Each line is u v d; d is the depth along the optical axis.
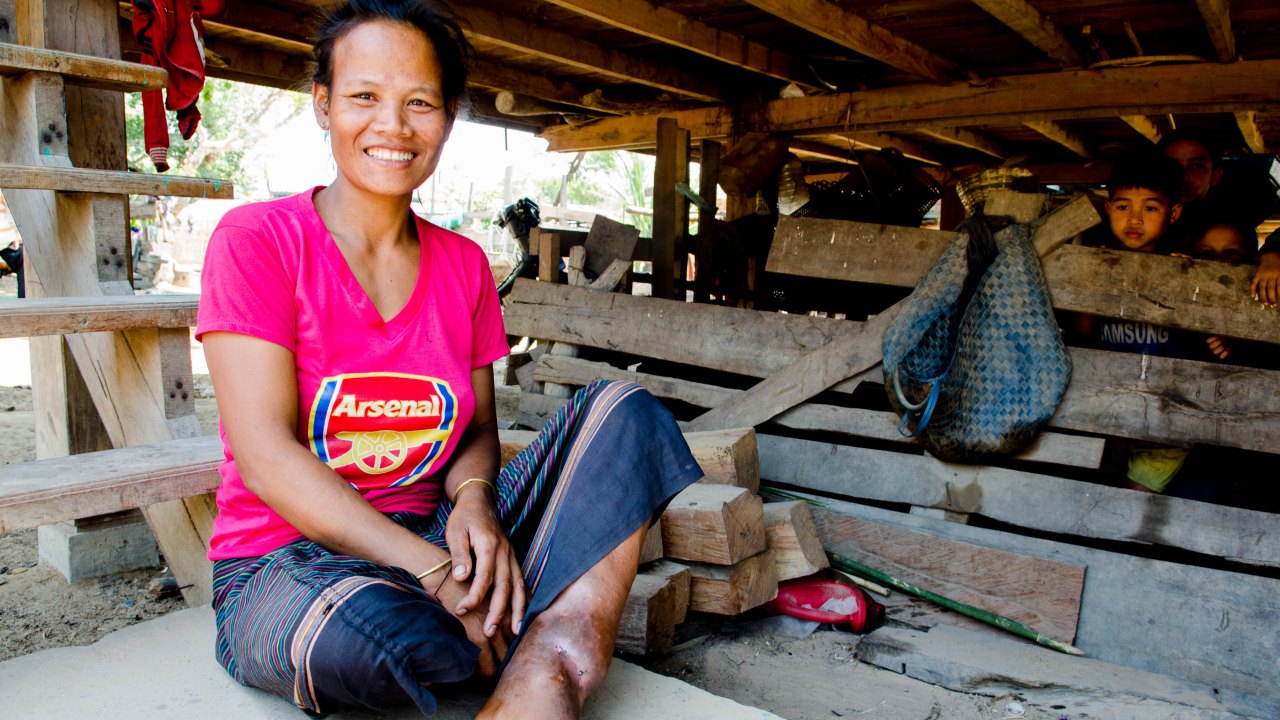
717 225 5.95
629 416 1.61
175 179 2.60
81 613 3.09
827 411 3.68
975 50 5.34
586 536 1.51
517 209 6.01
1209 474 3.18
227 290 1.46
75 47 2.85
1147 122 6.32
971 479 3.32
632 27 4.62
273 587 1.42
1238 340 3.17
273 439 1.46
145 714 1.47
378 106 1.53
